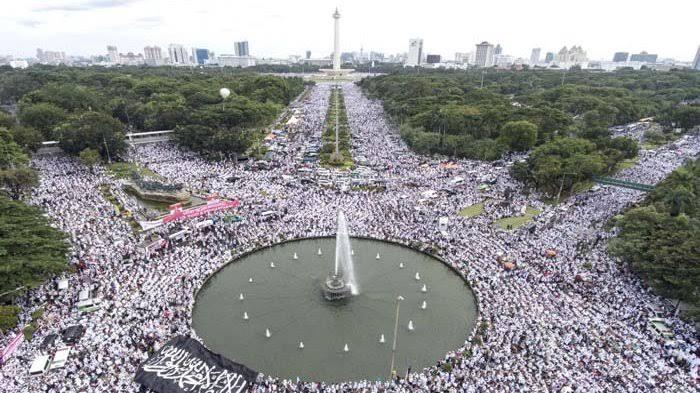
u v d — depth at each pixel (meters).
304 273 66.06
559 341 47.53
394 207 84.88
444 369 45.22
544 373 42.84
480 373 43.59
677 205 72.81
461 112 145.38
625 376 42.19
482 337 49.81
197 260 65.44
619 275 61.62
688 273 52.69
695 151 134.62
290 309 57.72
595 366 43.59
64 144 114.12
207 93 178.50
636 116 179.88
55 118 131.88
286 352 49.97
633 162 123.12
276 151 131.88
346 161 121.25
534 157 101.38
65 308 51.97
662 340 47.56
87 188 94.75
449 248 70.25
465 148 127.25
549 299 55.66
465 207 87.44
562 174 91.44
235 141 119.31
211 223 75.56
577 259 65.50
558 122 146.38
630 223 66.31
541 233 74.06
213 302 58.88
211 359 44.91
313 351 50.22
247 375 43.62
